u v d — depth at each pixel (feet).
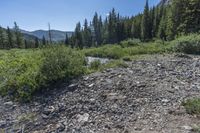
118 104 23.48
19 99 27.66
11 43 278.67
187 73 34.19
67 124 20.75
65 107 23.84
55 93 27.91
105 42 299.99
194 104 21.79
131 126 19.40
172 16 131.54
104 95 25.53
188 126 18.62
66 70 31.71
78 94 26.58
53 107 24.27
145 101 23.80
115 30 290.97
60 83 30.42
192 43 62.59
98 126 19.90
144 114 21.25
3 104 26.96
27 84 30.14
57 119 21.90
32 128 20.92
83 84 29.12
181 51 62.90
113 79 30.35
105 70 35.19
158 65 39.83
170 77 31.65
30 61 38.58
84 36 327.47
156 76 31.96
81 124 20.47
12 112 24.59
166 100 23.76
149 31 245.45
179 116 20.49
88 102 24.32
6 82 31.91
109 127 19.56
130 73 33.35
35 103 26.14
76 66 33.27
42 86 29.73
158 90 26.40
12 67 37.45
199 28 107.45
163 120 19.94
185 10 119.65
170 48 66.13
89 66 37.68
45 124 21.33
